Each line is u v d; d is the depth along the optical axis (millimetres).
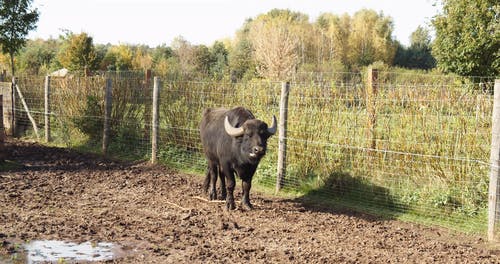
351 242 7383
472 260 6734
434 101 9086
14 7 18203
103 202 9375
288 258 6602
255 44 41969
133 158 13852
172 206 9227
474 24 14141
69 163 13055
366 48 62188
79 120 15672
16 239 7094
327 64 45188
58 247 6832
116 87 14883
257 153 8203
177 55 54156
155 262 6367
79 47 36719
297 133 10594
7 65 37062
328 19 67938
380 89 9844
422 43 66625
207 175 10039
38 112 16531
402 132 9359
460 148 8766
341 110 10125
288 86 10375
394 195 9344
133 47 59312
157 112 13164
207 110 10102
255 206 9367
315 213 8977
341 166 10070
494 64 13953
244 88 12055
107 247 6895
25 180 10914
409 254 6914
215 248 6934
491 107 8516
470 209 8555
